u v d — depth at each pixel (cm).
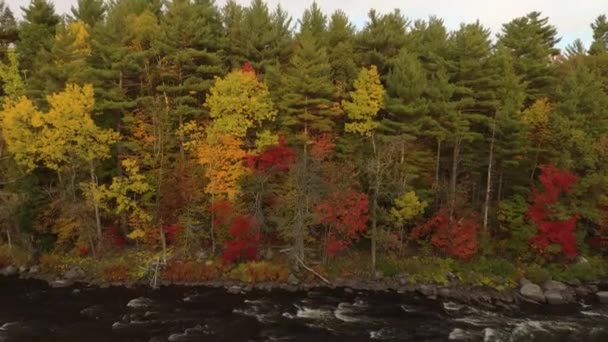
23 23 4147
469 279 3061
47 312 2502
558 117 3275
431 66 3756
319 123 3403
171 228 3173
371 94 3400
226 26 4281
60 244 3422
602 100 3509
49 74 3375
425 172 3603
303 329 2325
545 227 3103
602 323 2473
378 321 2461
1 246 3400
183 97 3391
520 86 3650
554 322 2481
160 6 4641
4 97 3541
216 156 3116
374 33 3819
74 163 3136
